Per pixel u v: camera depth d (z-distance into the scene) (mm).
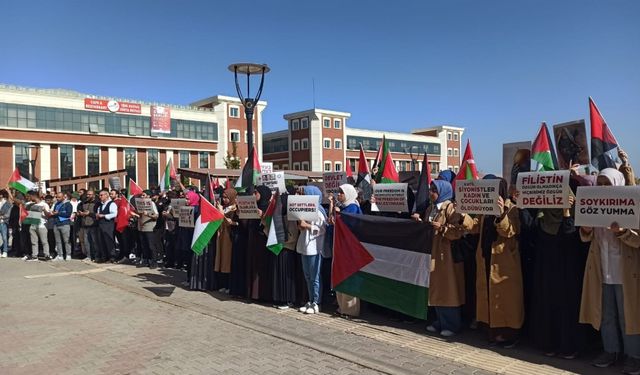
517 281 5699
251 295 8312
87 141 64625
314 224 7562
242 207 8359
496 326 5730
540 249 5484
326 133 84312
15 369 5371
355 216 7246
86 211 13812
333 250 7484
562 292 5297
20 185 16938
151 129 70375
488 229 5855
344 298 7379
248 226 8531
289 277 7945
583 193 4848
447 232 6082
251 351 5824
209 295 9109
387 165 10117
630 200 4527
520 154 6840
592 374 4879
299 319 7273
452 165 103812
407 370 5066
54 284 10305
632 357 4871
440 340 6117
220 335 6508
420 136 97688
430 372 5004
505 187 5762
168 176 15078
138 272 11812
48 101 61375
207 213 8875
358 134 88562
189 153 74500
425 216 6664
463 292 6281
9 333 6723
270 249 7664
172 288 9812
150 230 12320
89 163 65000
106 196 13719
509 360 5320
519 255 5770
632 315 4730
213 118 76625
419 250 6461
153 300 8719
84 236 14234
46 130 61062
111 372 5230
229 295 9070
